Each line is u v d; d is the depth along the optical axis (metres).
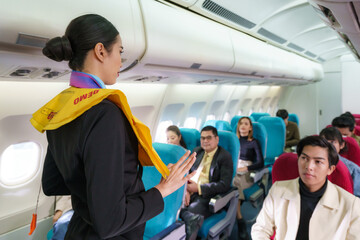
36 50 1.04
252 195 2.71
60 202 2.11
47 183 0.82
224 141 2.62
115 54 0.67
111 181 0.57
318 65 5.56
